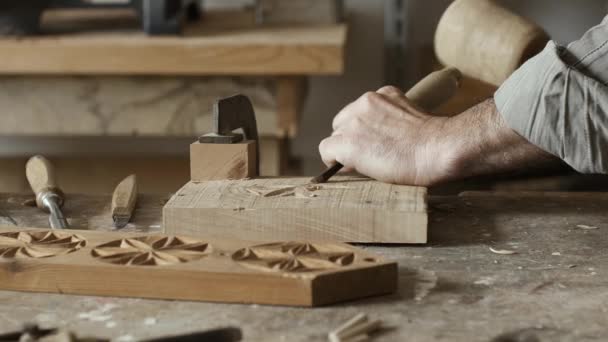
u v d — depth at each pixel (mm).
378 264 982
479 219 1288
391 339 881
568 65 1194
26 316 941
